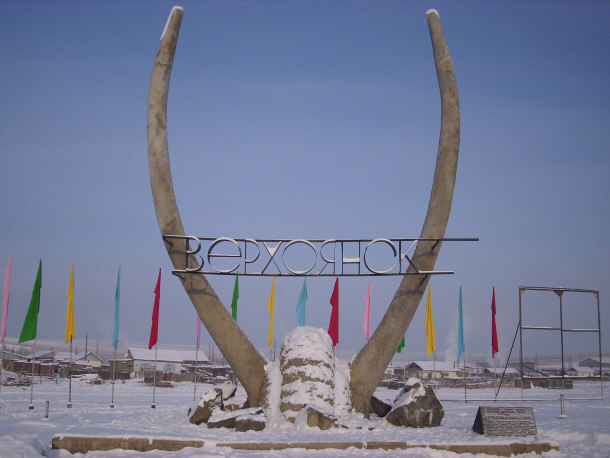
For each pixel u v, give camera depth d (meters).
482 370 80.19
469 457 14.89
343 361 23.81
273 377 21.80
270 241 21.95
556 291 29.19
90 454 14.62
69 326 28.94
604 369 84.88
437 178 22.48
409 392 20.08
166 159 22.47
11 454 13.07
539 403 33.69
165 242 22.25
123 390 53.25
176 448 15.03
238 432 18.23
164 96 22.69
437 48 23.05
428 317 33.31
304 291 32.59
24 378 60.91
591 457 14.71
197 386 63.34
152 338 30.67
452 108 22.67
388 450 15.24
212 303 22.23
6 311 28.00
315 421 18.78
